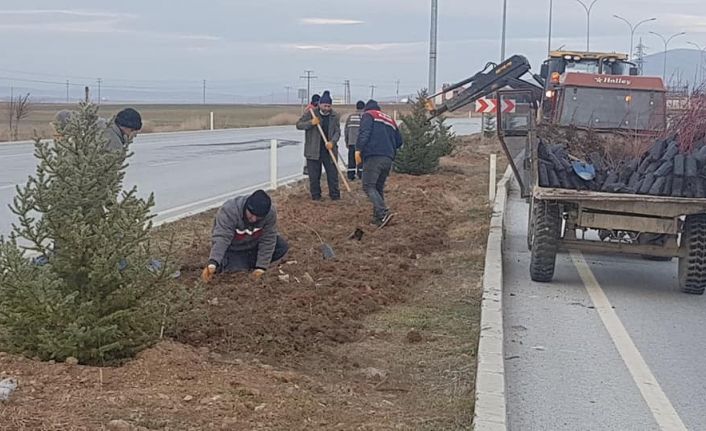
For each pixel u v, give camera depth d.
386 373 6.50
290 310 7.83
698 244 10.11
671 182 9.89
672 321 8.98
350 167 19.89
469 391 6.10
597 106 14.39
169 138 37.97
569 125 13.06
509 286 10.45
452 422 5.42
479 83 18.98
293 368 6.39
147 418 4.82
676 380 7.02
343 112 53.47
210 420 4.91
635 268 11.95
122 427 4.59
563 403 6.38
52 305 5.43
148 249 5.98
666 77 14.52
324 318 7.78
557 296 9.96
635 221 10.00
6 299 5.48
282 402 5.34
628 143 11.69
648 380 6.98
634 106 14.30
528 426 5.90
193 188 18.72
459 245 12.16
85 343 5.57
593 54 19.05
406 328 7.85
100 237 5.60
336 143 15.73
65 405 4.89
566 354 7.64
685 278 10.24
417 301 8.93
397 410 5.62
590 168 10.42
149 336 5.89
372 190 13.12
